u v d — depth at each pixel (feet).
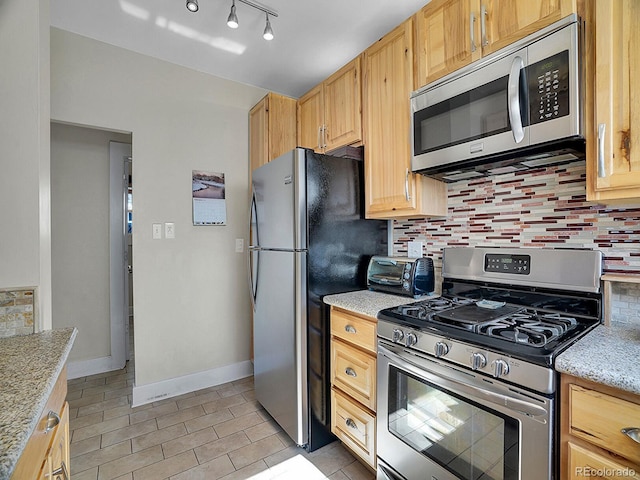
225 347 8.95
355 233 6.66
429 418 4.13
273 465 5.63
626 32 3.19
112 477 5.30
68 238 9.19
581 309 4.33
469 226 5.89
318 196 6.14
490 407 3.43
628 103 3.18
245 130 9.27
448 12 4.84
